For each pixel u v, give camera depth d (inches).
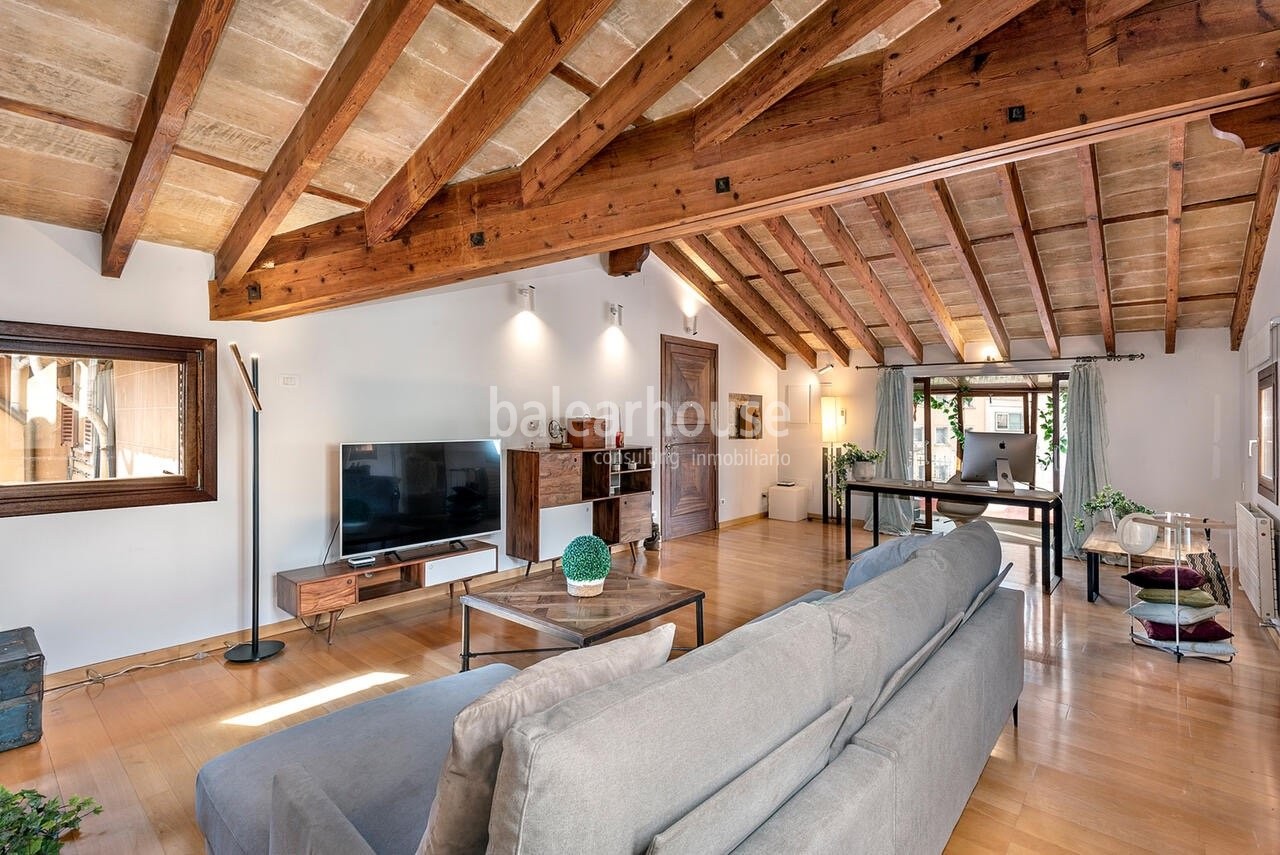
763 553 246.8
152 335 134.2
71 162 109.1
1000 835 81.7
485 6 88.7
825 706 53.8
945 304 247.9
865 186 91.6
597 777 35.1
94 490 127.8
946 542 96.7
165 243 136.0
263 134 107.4
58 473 124.8
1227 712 115.0
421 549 177.9
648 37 95.9
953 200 187.3
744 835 42.2
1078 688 125.4
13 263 118.2
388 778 62.9
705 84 102.7
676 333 276.5
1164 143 150.6
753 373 325.4
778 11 90.6
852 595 69.8
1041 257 204.1
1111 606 177.9
